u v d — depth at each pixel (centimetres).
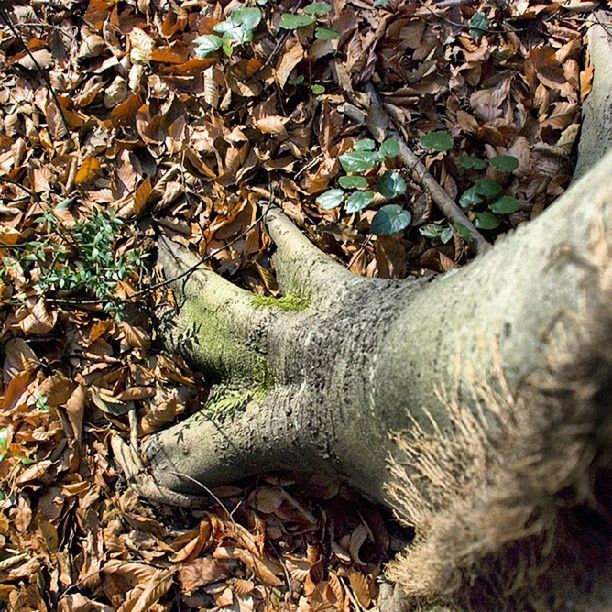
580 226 81
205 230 216
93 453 200
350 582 181
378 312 147
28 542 185
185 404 204
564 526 103
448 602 121
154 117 230
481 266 108
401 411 125
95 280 194
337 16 238
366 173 218
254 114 229
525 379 88
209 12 246
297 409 164
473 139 225
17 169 229
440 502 112
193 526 194
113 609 181
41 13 249
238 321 187
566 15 243
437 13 240
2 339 207
